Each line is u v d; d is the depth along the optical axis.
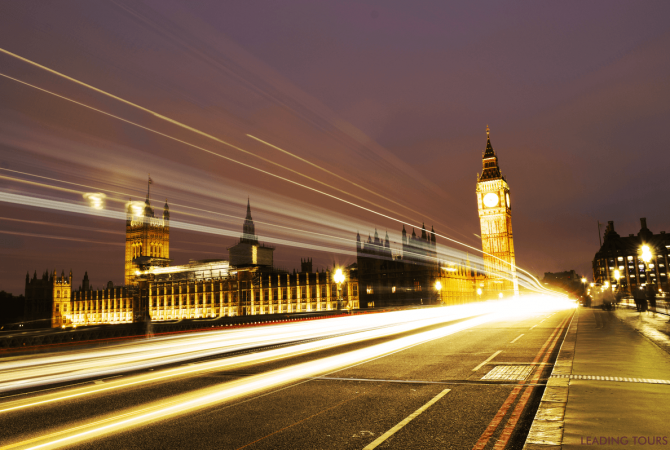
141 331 64.50
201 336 36.16
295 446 7.64
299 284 121.62
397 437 7.93
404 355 18.31
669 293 48.88
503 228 172.38
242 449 7.55
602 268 161.88
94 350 27.20
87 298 175.38
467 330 29.25
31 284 183.00
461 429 8.25
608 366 13.38
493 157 178.88
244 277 120.25
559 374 12.30
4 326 174.88
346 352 20.59
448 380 12.69
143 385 13.95
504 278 169.25
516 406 9.68
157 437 8.35
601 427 7.65
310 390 12.09
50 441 8.34
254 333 36.50
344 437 8.04
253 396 11.62
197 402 11.19
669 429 7.48
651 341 19.19
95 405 11.30
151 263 161.25
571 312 48.56
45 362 21.42
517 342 21.06
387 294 120.62
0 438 8.59
